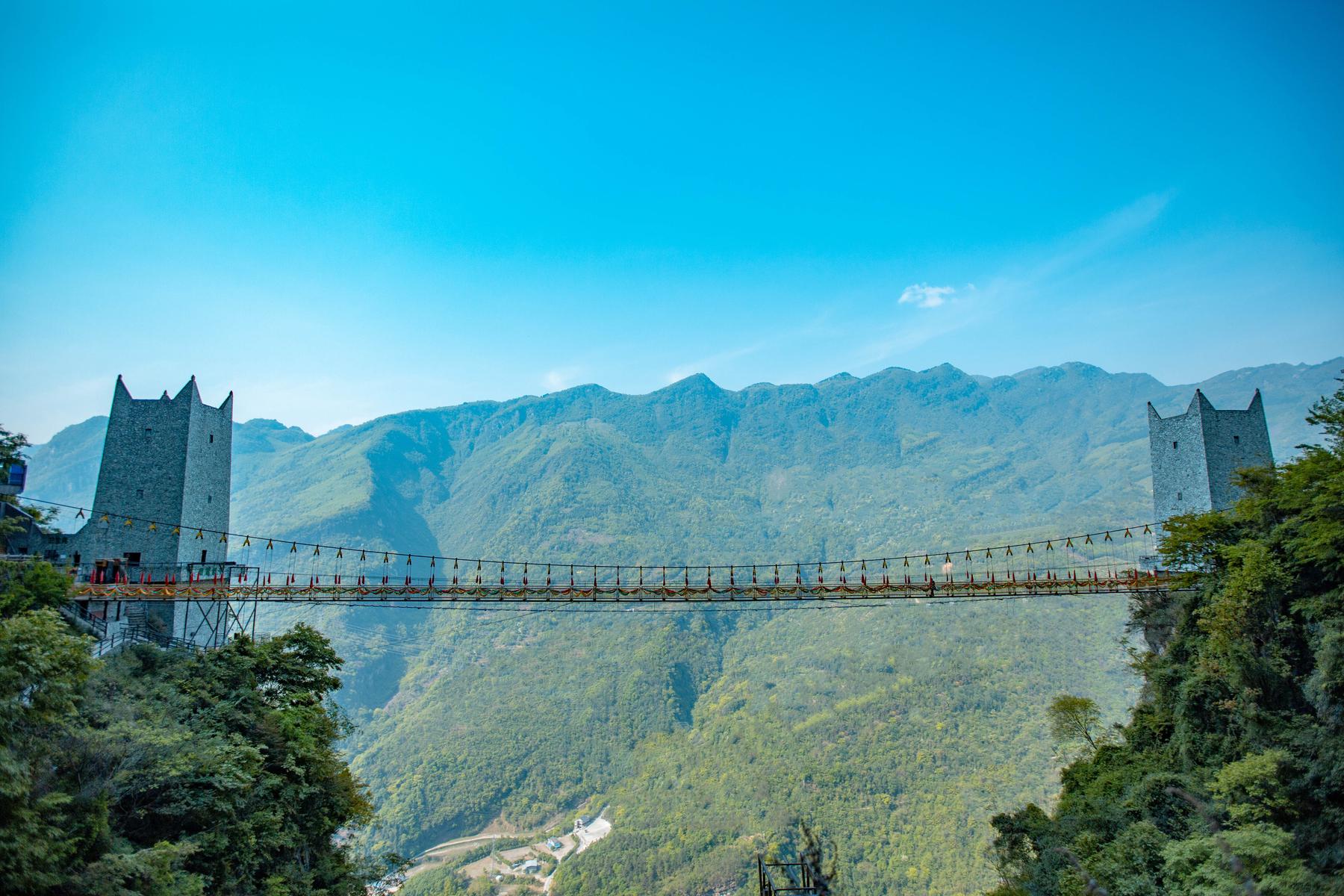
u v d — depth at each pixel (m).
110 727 36.81
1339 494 50.06
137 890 31.30
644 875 148.25
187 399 78.25
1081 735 81.69
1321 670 48.16
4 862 26.83
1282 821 44.22
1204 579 62.44
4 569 49.34
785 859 140.62
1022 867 62.91
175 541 75.94
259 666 56.88
